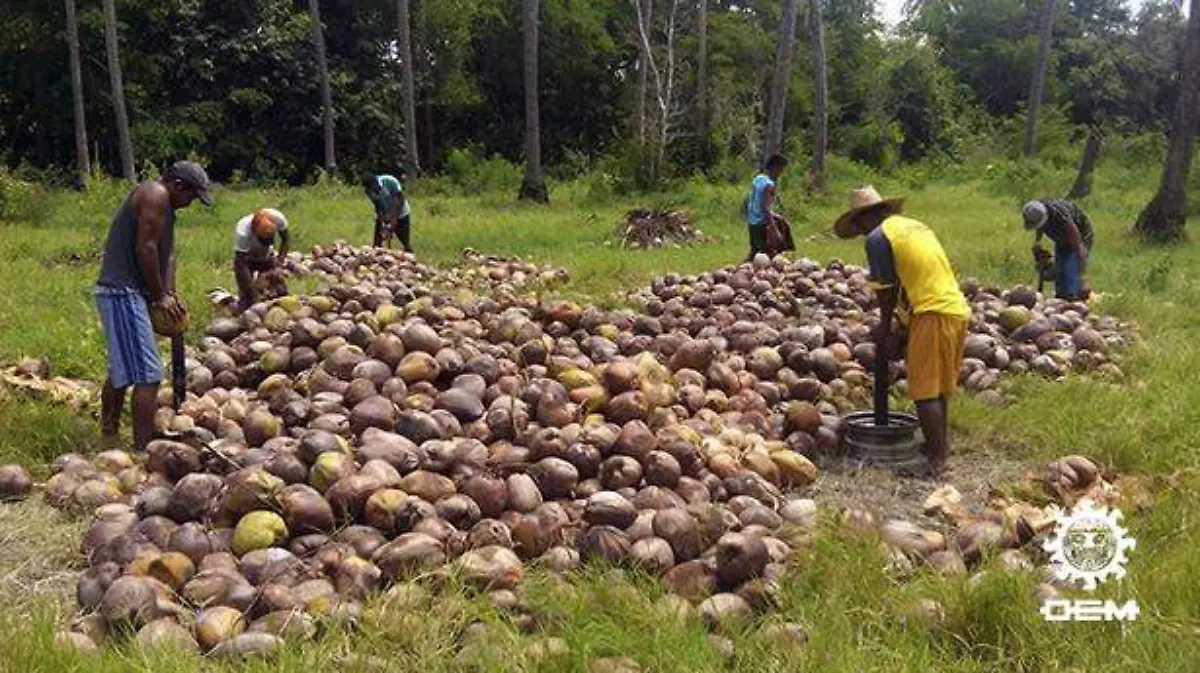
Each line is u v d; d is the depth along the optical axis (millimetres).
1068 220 10727
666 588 4453
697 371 7246
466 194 32375
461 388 6371
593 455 5465
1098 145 26516
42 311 10172
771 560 4480
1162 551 4652
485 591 4316
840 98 51094
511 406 5953
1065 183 30688
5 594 4660
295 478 5129
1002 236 17719
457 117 45250
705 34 38656
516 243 17984
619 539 4641
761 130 39031
